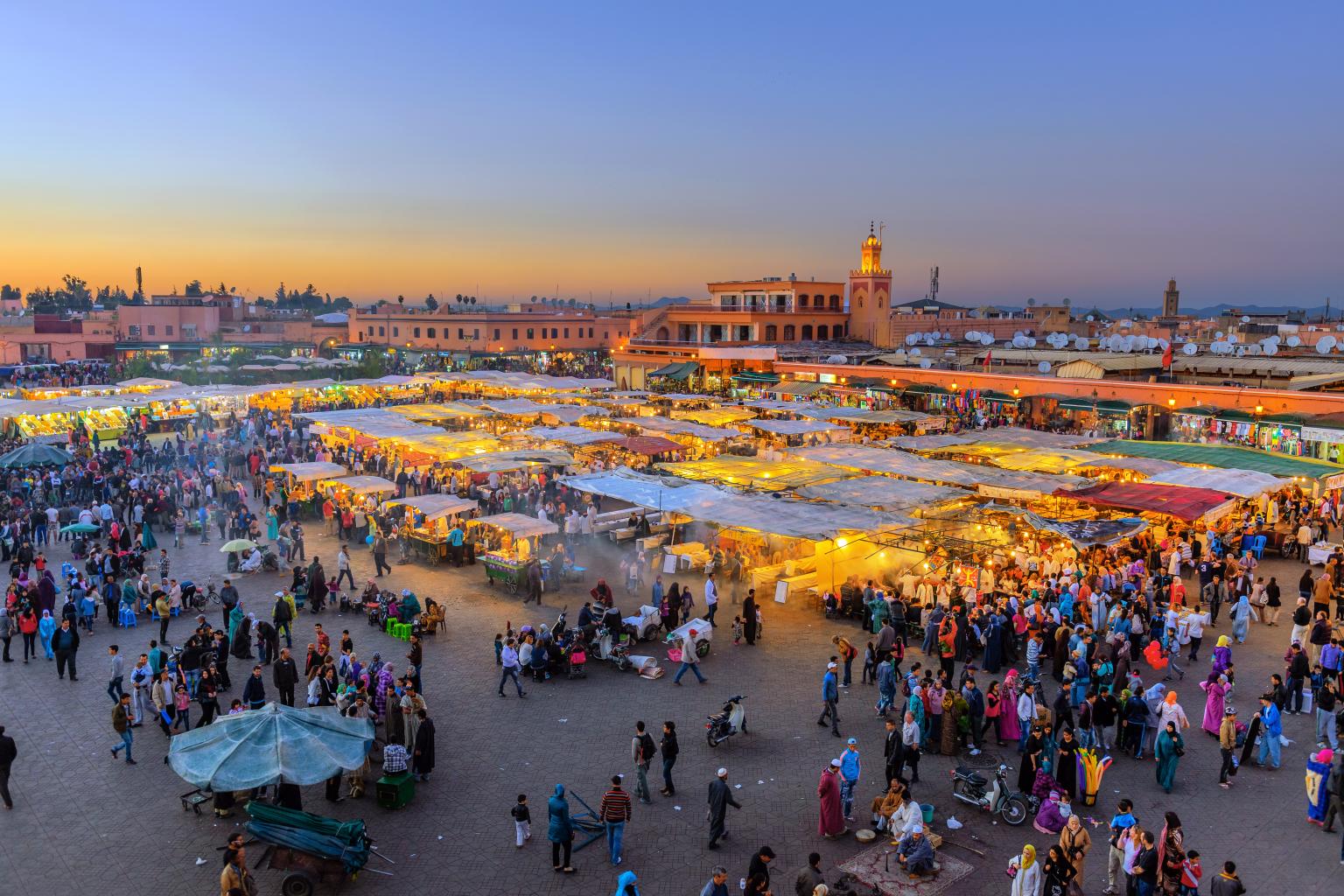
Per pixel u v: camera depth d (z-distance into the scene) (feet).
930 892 45.91
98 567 90.89
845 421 161.79
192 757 47.83
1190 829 51.75
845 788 52.26
